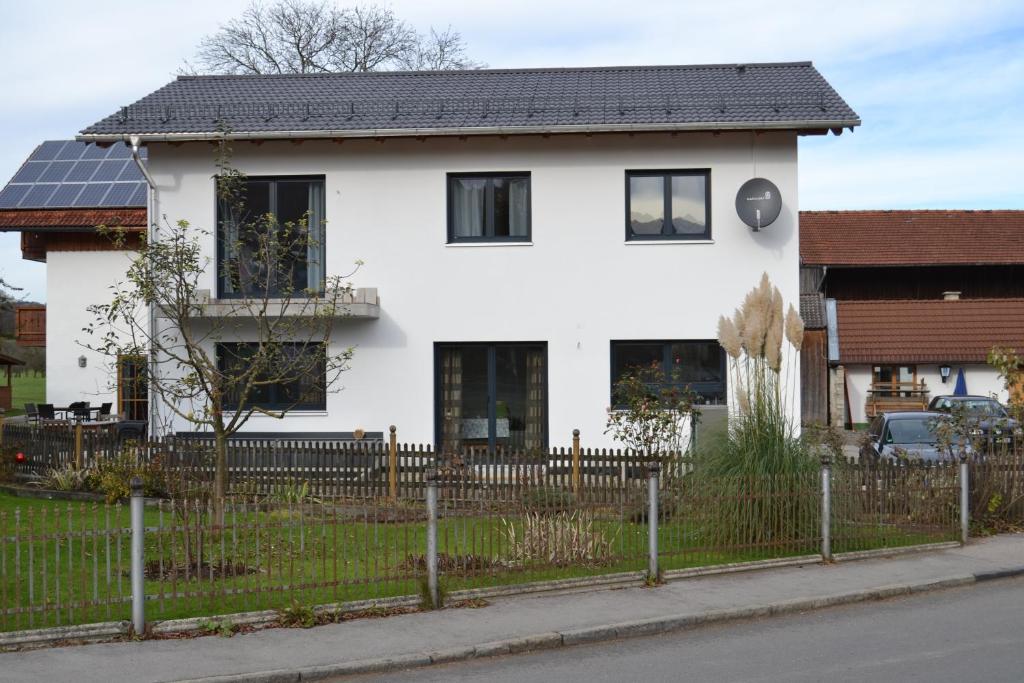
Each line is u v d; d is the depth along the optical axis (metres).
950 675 7.35
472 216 18.45
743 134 17.98
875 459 13.73
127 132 17.81
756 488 11.41
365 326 18.33
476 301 18.28
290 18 38.44
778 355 12.09
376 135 17.70
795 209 17.95
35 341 28.14
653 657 8.16
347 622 8.93
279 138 17.75
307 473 15.12
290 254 18.14
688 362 18.19
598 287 18.19
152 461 15.28
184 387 16.98
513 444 18.34
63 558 10.75
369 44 39.00
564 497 10.70
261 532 9.52
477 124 17.84
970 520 13.57
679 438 14.91
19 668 7.54
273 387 18.34
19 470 16.86
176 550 9.54
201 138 17.59
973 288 35.84
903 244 36.38
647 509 10.70
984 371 30.70
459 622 8.96
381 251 18.34
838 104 17.95
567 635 8.62
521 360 18.42
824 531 11.71
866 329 31.64
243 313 17.48
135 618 8.33
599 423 18.14
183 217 18.33
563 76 21.44
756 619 9.53
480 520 10.37
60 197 25.70
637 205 18.30
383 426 18.31
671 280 18.12
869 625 9.18
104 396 25.47
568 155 18.20
